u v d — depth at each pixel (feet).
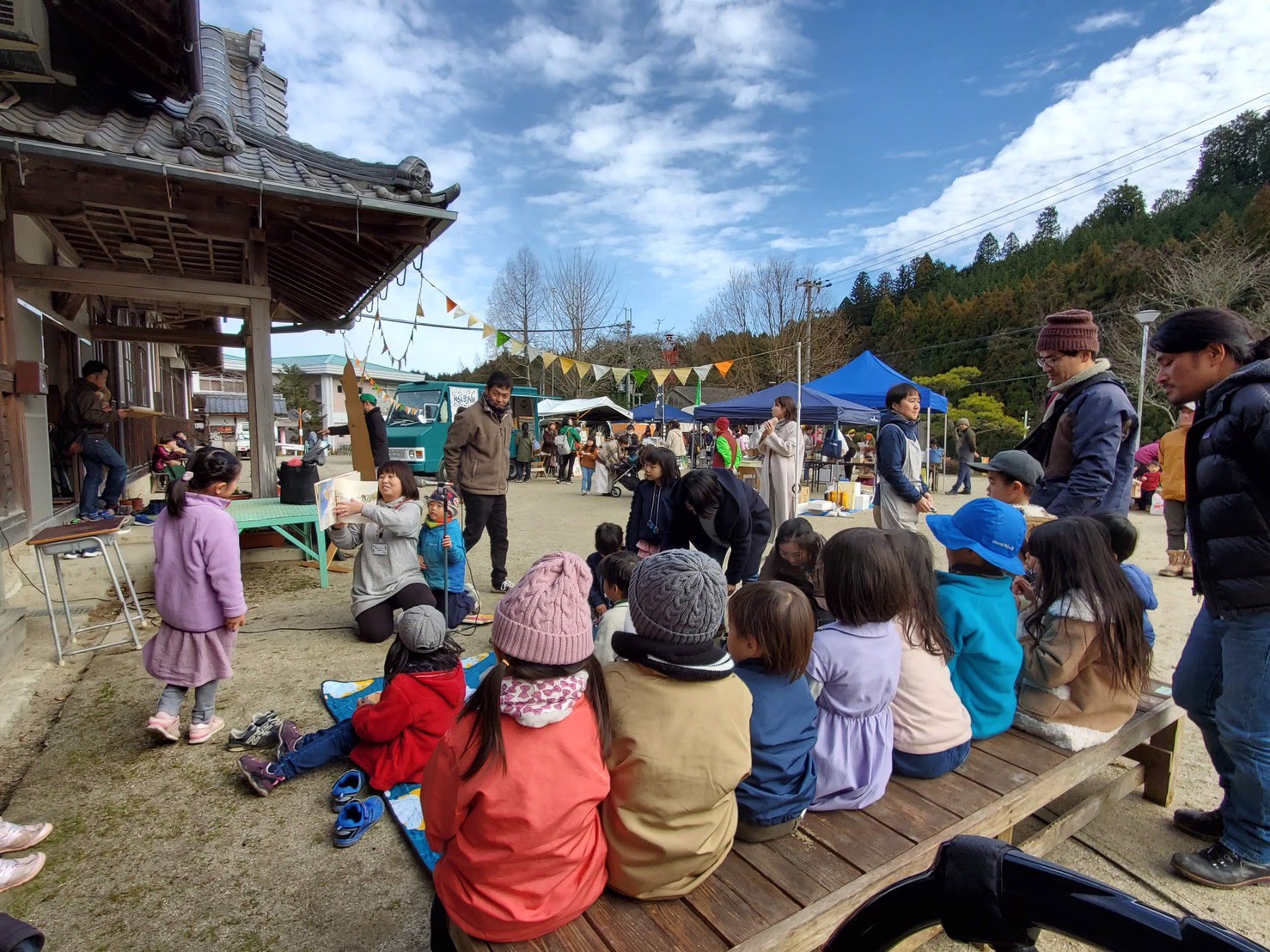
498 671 4.55
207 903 6.21
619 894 4.76
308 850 7.01
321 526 11.67
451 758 4.50
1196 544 6.36
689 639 4.70
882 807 5.85
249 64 21.09
